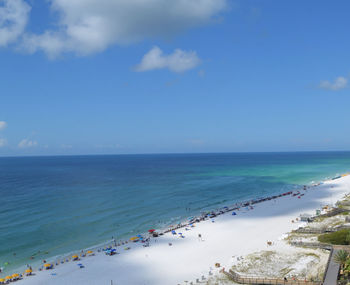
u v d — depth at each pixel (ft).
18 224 270.87
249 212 300.61
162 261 185.06
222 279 153.99
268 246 197.36
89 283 158.10
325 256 171.01
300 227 231.30
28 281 161.99
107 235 243.81
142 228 261.85
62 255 202.08
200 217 289.74
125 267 177.68
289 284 140.77
